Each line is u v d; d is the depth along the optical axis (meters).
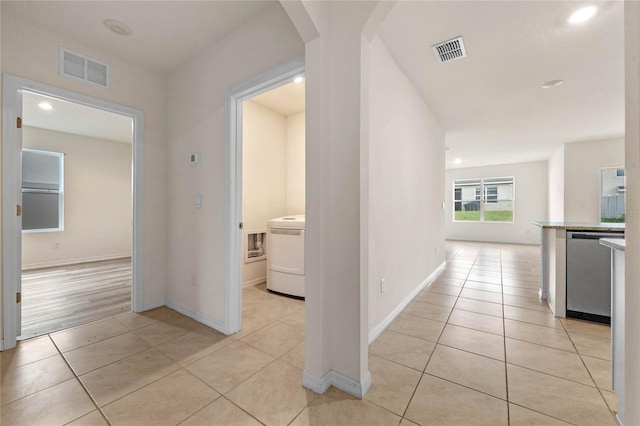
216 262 2.36
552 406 1.41
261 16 2.03
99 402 1.45
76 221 5.41
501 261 5.21
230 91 2.23
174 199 2.79
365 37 1.50
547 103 3.58
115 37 2.29
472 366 1.77
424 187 3.50
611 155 5.41
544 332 2.24
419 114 3.27
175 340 2.15
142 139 2.73
